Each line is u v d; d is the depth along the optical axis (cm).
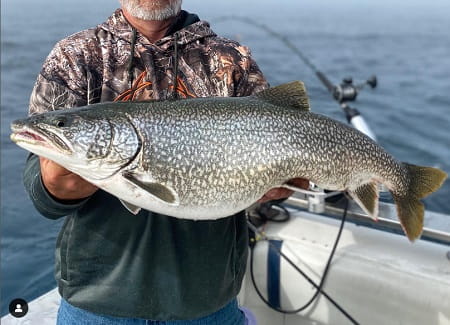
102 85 85
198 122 75
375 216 90
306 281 120
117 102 76
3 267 175
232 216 90
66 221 85
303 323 127
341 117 259
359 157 87
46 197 73
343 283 115
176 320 86
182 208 75
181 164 74
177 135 74
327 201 123
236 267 92
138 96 86
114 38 88
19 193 232
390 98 492
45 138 69
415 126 394
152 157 73
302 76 549
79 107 75
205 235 85
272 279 123
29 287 166
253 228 125
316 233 126
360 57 738
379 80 577
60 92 82
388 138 363
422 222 96
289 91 84
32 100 82
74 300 85
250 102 80
